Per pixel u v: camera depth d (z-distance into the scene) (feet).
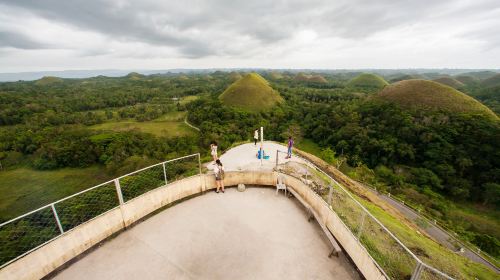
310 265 16.99
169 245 18.70
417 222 75.25
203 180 27.07
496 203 107.04
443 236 70.85
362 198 55.01
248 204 25.05
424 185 116.78
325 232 19.03
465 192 111.96
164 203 23.67
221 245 18.83
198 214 23.00
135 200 20.89
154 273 16.11
